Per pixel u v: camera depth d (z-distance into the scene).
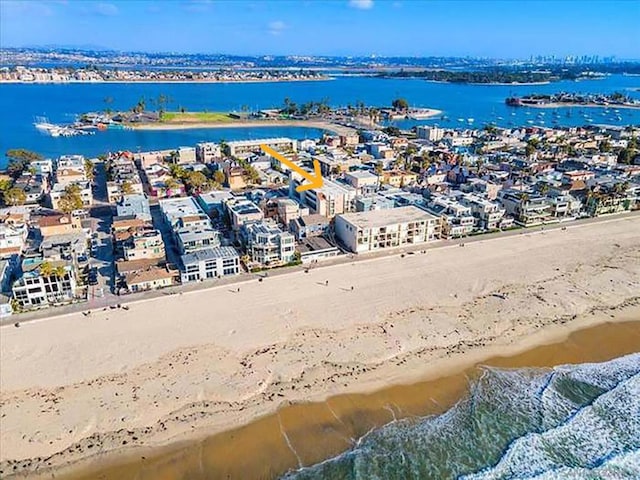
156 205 160.25
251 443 68.12
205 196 155.25
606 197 158.00
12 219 134.88
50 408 72.00
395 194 158.00
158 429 69.62
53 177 185.88
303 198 153.38
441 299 103.31
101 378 77.88
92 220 146.50
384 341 89.12
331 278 111.12
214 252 112.19
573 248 130.38
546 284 110.56
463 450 68.19
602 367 85.62
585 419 73.81
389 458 66.44
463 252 126.56
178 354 83.75
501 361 86.44
